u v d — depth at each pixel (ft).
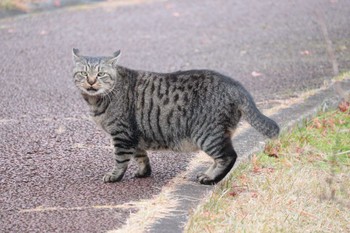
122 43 64.23
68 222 28.60
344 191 32.55
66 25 71.10
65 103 46.83
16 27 69.72
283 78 52.49
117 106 33.50
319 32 69.05
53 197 31.40
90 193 32.01
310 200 31.78
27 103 46.78
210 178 32.91
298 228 29.22
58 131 41.16
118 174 33.63
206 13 79.00
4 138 39.73
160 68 55.72
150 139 33.71
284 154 36.78
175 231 27.81
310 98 46.01
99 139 39.88
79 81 33.65
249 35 68.49
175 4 83.76
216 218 29.09
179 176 34.42
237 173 33.91
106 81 33.22
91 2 82.64
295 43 64.75
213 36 67.97
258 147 37.22
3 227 28.12
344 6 82.94
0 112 44.78
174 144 33.55
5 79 52.54
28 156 36.94
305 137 38.96
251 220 28.99
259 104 45.29
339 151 37.78
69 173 34.63
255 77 53.01
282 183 32.83
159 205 30.42
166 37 67.10
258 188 32.50
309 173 34.53
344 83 49.08
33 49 61.72
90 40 65.21
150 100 33.35
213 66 56.59
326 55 59.62
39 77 53.31
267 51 61.77
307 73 53.78
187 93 32.91
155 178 34.30
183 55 60.23
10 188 32.40
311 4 83.97
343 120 41.81
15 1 77.10
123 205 30.50
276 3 85.35
